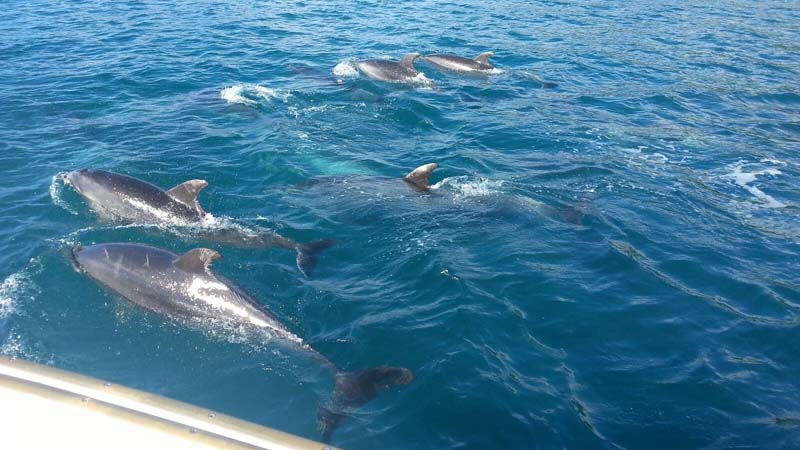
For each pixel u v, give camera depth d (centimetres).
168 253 1100
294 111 1991
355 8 3556
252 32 2944
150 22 3020
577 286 1134
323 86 2234
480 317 1034
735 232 1375
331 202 1406
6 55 2412
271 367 922
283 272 1147
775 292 1151
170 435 561
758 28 3388
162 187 1452
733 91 2392
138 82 2180
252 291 1088
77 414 576
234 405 854
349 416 834
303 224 1313
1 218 1285
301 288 1104
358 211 1367
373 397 867
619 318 1055
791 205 1516
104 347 952
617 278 1170
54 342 955
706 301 1117
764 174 1683
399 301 1076
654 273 1192
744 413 863
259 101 2042
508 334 1003
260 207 1380
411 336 989
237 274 1134
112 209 1328
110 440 558
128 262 1082
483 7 3747
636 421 842
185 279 1044
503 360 947
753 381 926
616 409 863
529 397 875
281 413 842
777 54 2902
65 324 994
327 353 955
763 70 2662
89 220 1296
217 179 1498
